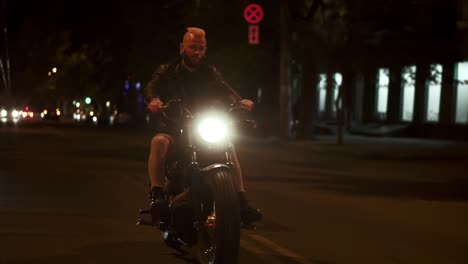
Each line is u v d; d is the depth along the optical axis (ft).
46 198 45.62
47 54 208.54
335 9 109.29
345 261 29.09
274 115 134.51
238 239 23.76
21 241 31.81
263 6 117.50
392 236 35.09
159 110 25.45
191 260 28.37
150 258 28.66
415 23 109.70
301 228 36.63
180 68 26.58
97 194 48.03
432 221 40.29
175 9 137.18
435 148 104.42
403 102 142.82
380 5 107.34
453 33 113.50
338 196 50.60
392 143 116.06
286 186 56.03
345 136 138.31
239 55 120.16
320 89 166.81
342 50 109.29
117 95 198.39
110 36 175.32
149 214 27.99
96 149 95.50
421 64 113.60
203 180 24.30
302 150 105.81
